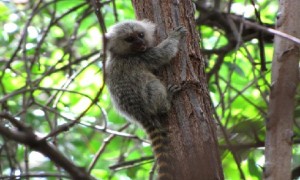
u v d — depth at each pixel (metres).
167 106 6.10
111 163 11.17
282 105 5.54
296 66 5.75
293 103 5.60
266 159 5.45
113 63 7.51
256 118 8.47
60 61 9.06
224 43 11.62
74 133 11.66
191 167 5.74
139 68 7.14
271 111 5.57
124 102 7.16
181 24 6.38
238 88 10.66
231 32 9.49
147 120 6.80
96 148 11.38
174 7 6.46
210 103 6.12
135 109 7.00
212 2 11.67
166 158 6.12
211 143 5.85
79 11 11.56
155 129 6.52
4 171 9.53
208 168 5.69
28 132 3.60
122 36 7.57
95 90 11.52
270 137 5.49
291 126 5.49
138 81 7.05
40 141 3.62
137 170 9.91
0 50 12.34
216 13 9.29
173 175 5.85
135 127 9.80
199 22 9.38
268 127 5.55
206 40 11.67
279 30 5.99
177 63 6.24
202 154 5.77
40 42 8.98
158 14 6.51
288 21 5.98
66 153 10.07
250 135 8.30
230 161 9.60
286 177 5.32
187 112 5.98
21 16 12.10
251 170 8.90
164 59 6.31
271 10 11.75
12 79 10.86
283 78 5.68
